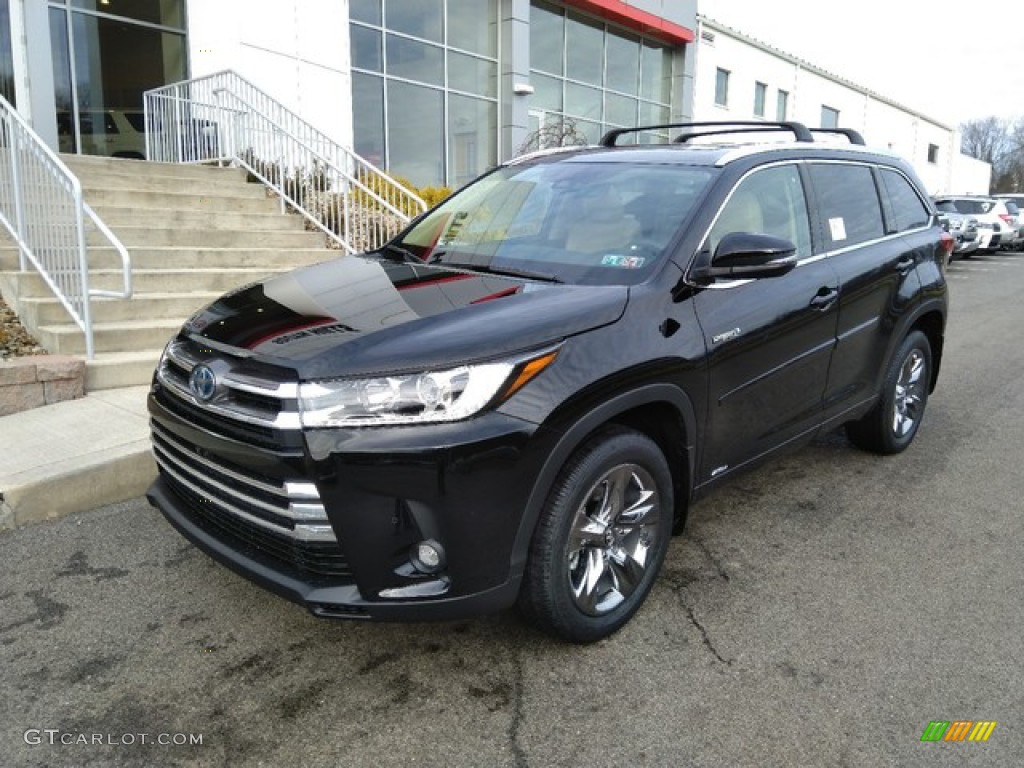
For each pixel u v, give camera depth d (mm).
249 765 2420
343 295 3125
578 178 3943
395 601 2576
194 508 3098
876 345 4582
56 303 6090
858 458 5246
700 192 3525
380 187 10477
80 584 3430
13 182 6277
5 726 2564
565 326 2812
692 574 3648
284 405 2549
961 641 3143
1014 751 2535
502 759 2465
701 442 3344
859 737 2588
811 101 31109
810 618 3289
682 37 23000
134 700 2705
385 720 2631
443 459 2504
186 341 3102
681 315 3201
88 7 11977
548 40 19953
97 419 4922
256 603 3311
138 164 9289
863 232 4516
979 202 24781
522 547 2701
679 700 2754
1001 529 4184
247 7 12875
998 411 6492
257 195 10062
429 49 16672
